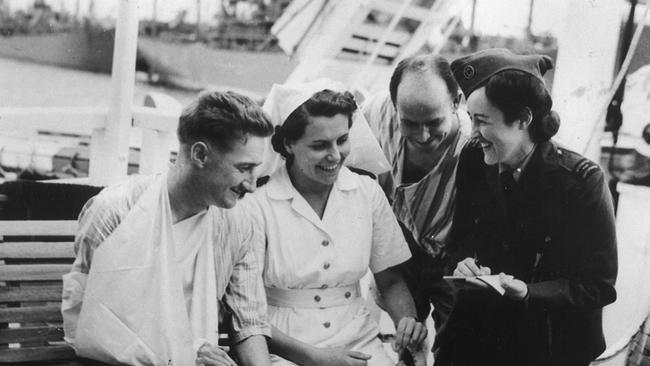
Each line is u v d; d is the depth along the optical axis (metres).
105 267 2.16
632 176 2.99
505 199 2.81
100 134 2.85
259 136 2.17
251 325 2.35
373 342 2.55
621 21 2.95
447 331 2.89
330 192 2.56
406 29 2.97
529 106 2.71
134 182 2.23
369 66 2.97
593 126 2.99
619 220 3.01
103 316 2.16
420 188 2.92
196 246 2.25
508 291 2.71
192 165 2.16
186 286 2.25
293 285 2.51
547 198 2.77
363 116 2.84
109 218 2.18
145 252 2.17
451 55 3.00
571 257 2.79
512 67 2.70
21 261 2.36
